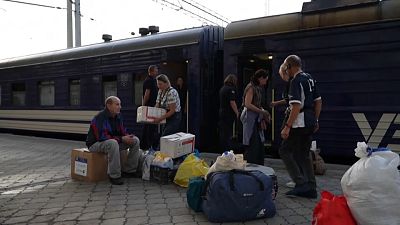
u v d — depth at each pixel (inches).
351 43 275.0
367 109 268.1
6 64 603.5
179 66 406.6
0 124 612.1
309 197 202.2
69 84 500.7
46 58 532.7
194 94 362.9
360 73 271.1
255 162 230.5
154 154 251.3
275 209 173.6
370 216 130.3
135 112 413.7
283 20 307.1
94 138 243.4
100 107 455.2
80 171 250.4
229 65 336.8
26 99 565.9
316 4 291.4
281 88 306.2
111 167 237.9
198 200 179.6
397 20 257.8
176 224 164.6
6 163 323.0
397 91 257.6
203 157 339.3
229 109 275.1
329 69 283.9
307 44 294.2
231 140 273.6
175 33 386.9
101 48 457.7
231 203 162.7
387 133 261.1
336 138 280.4
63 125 505.7
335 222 132.6
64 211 186.1
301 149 201.9
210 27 375.6
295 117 194.2
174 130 274.7
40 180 253.9
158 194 214.5
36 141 493.0
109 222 169.3
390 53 260.2
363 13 270.2
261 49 317.7
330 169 279.0
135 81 418.6
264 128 236.4
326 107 284.5
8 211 187.2
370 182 131.3
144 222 168.2
